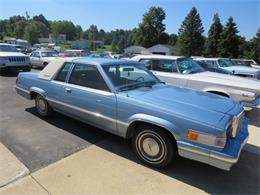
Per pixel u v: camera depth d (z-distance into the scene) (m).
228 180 3.13
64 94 4.42
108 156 3.64
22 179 2.99
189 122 2.89
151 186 2.95
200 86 6.12
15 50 13.61
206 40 61.78
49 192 2.77
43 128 4.68
